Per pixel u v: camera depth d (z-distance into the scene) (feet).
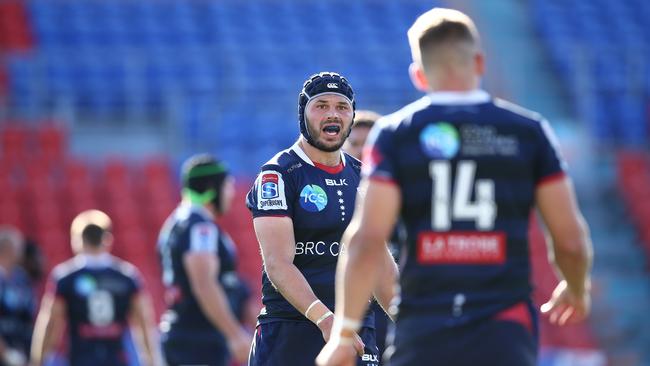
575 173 213.87
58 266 177.88
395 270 57.98
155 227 190.39
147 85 229.45
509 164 41.68
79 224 103.30
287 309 59.06
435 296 41.37
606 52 246.06
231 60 238.27
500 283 41.32
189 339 85.30
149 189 197.88
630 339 177.06
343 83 59.88
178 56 239.09
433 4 268.00
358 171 62.08
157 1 258.57
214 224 85.56
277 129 219.20
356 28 260.83
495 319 41.06
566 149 218.59
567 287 44.57
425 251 41.42
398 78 239.71
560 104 237.66
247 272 178.40
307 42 254.88
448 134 41.68
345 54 244.01
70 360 102.01
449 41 42.60
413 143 41.73
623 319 180.34
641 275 192.54
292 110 227.61
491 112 42.39
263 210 58.23
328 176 60.08
